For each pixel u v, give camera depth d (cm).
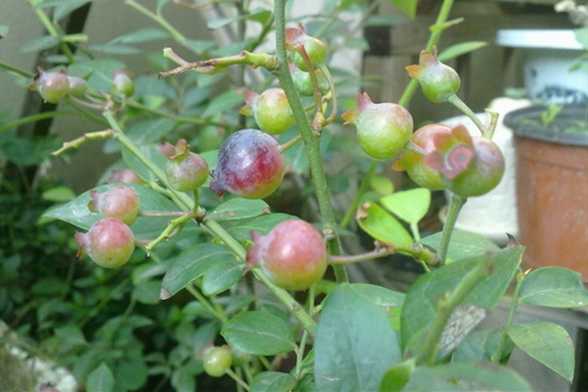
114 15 57
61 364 40
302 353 20
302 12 57
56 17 39
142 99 44
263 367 32
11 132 48
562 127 35
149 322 42
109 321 42
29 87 28
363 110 16
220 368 23
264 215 21
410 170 16
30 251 51
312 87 18
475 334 18
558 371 17
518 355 34
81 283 47
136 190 22
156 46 60
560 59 45
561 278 18
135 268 43
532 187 34
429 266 17
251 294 34
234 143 16
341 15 57
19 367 39
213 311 33
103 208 19
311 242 13
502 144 39
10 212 51
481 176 14
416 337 13
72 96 27
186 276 20
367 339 13
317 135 16
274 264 13
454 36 58
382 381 12
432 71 17
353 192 53
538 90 47
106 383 24
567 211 32
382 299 19
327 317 14
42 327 45
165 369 41
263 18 36
